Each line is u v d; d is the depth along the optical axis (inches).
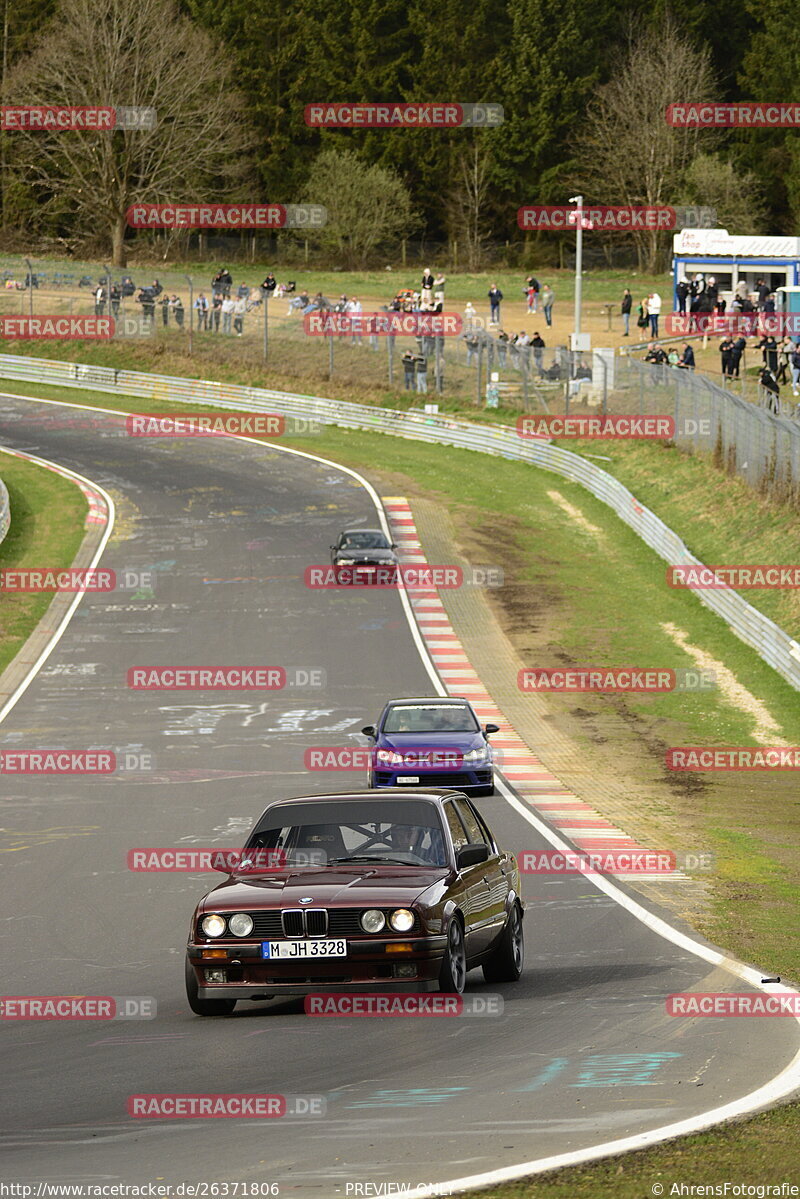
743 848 1755.7
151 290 6939.0
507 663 3164.4
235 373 6461.6
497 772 2285.9
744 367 5039.4
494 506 4707.2
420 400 5885.8
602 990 1007.6
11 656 3233.3
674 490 4520.2
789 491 3941.9
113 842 1772.9
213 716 2701.8
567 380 5438.0
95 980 1131.3
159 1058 842.2
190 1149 647.8
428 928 936.9
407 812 1056.2
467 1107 699.4
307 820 1059.3
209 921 954.7
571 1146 629.9
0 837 1820.9
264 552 4163.4
